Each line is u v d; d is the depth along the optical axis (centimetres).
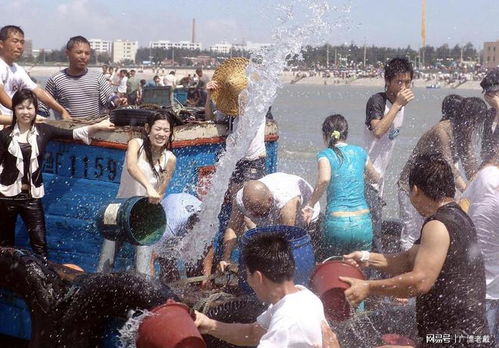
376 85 7969
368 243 605
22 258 507
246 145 655
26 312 546
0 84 668
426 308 426
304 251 469
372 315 492
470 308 418
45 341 490
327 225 600
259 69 646
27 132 584
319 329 387
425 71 6338
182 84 2103
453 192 431
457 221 416
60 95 746
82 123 611
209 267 591
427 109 3878
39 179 592
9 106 664
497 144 635
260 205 559
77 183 601
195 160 625
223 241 598
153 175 563
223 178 642
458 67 6294
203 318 431
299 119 2945
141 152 560
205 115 689
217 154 648
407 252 461
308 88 8756
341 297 450
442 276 415
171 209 573
